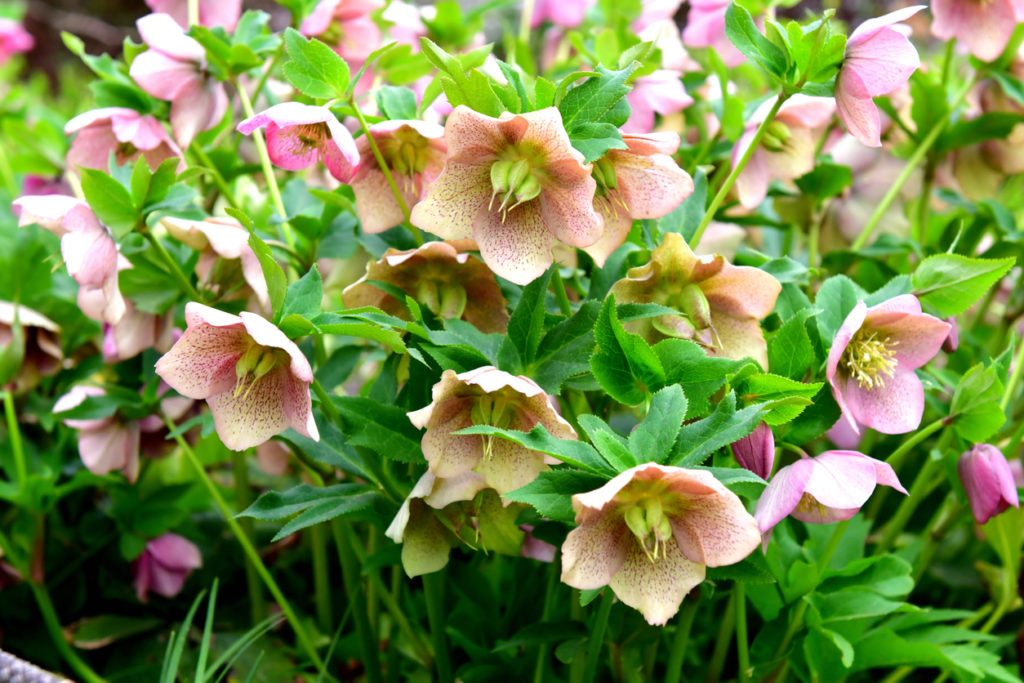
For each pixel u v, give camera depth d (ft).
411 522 1.90
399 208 2.02
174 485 2.48
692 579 1.67
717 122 2.71
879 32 1.87
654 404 1.66
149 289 2.20
